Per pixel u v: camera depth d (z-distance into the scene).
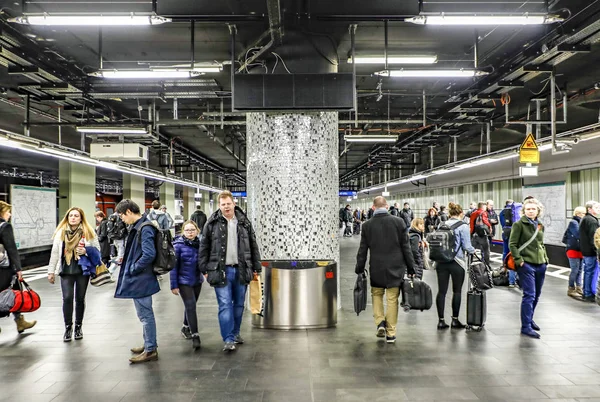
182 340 5.21
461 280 5.55
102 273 5.49
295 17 5.54
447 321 5.98
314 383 3.82
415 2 5.21
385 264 4.96
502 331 5.43
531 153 8.97
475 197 19.36
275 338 5.22
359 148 19.09
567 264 11.90
